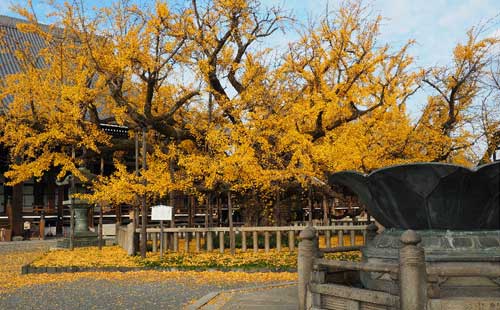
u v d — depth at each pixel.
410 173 6.79
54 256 17.12
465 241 6.84
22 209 34.34
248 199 19.73
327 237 15.73
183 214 34.47
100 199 15.86
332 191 18.05
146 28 14.46
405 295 5.90
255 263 13.73
